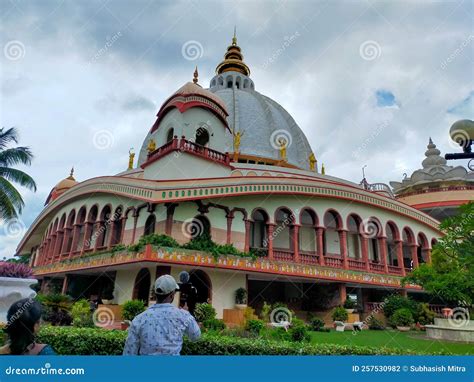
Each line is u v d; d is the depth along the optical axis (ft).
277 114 137.39
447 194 121.80
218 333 32.63
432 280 46.96
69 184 127.13
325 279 69.92
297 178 73.97
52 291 92.17
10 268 28.04
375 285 78.02
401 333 58.03
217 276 63.00
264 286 79.51
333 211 78.64
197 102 77.05
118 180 70.49
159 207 64.28
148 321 12.98
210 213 66.64
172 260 55.26
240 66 163.63
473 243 35.86
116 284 70.33
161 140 78.69
